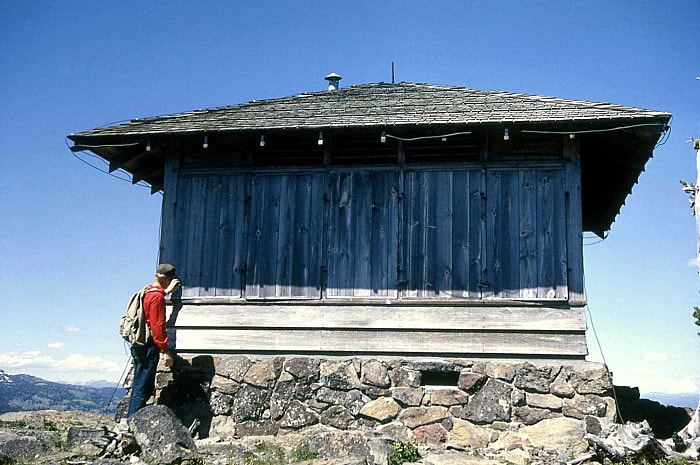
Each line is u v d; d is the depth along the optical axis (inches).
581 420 372.2
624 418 448.5
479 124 394.6
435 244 410.3
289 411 394.9
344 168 426.9
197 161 445.7
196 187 440.8
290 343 409.1
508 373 384.5
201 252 431.2
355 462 327.9
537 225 405.1
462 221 410.9
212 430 397.4
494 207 410.3
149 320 393.4
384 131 405.7
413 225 414.0
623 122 388.2
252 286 420.8
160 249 435.5
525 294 397.4
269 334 412.2
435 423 381.7
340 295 412.2
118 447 350.3
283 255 422.3
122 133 425.4
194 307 422.6
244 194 434.0
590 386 376.5
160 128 433.7
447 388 386.9
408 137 416.2
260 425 395.2
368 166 425.4
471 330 396.5
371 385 392.5
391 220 416.5
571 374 379.9
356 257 415.2
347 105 466.6
